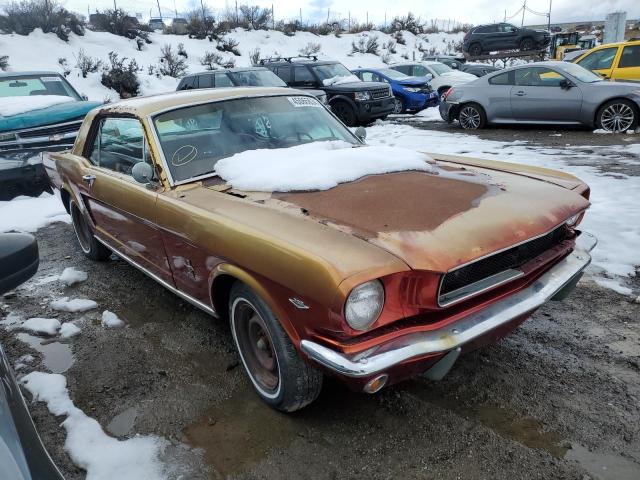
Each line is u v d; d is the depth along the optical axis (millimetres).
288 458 2480
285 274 2301
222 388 3055
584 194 3205
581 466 2318
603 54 12484
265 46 31156
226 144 3688
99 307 4223
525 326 3512
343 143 3885
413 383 2959
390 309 2232
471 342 2367
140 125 3598
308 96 4398
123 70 20453
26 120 7664
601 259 4465
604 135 10414
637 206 5719
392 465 2395
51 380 3221
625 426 2539
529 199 2820
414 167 3320
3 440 1437
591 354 3150
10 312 4207
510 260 2547
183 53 26000
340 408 2803
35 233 6301
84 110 8227
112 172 4105
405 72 18938
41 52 21562
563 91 10930
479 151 9383
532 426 2572
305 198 2861
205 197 3115
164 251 3424
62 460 2572
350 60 31938
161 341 3625
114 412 2904
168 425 2766
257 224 2598
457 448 2463
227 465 2467
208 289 3023
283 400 2670
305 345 2289
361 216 2559
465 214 2557
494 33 28266
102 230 4582
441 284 2250
